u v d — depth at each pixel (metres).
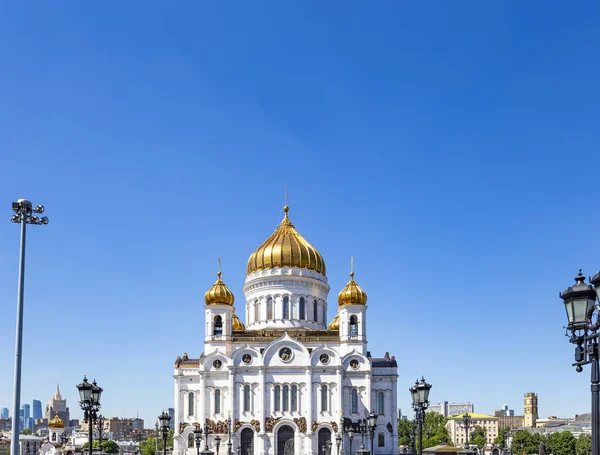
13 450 44.59
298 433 140.38
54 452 169.38
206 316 148.75
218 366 144.88
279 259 156.75
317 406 142.25
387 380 146.38
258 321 156.75
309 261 158.62
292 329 152.75
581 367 25.58
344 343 146.88
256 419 141.38
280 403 142.25
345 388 143.75
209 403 143.38
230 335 148.50
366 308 149.38
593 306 25.52
